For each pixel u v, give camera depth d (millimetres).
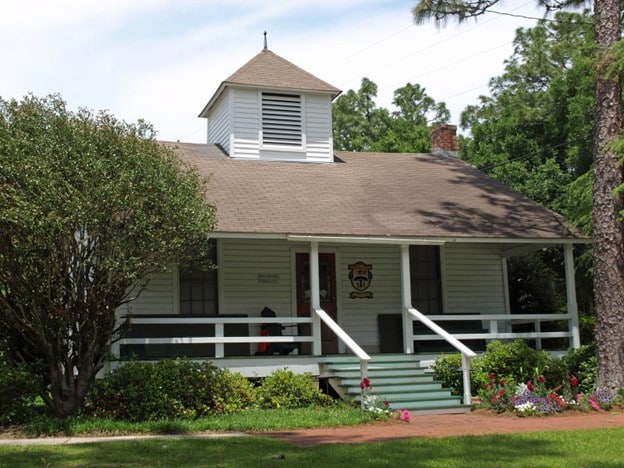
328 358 15656
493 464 8422
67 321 12445
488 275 20922
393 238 16781
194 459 9031
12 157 11492
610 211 15602
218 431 12016
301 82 21953
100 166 11898
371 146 46156
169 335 16531
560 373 16109
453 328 19719
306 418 12859
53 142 11891
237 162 20922
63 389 12797
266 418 12859
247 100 21531
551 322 23219
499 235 17719
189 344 16734
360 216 17906
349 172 21812
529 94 37094
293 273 18906
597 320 15633
